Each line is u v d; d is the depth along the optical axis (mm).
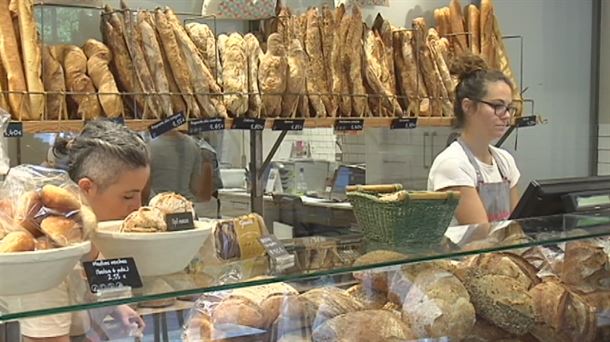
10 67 2268
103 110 2434
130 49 2502
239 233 1335
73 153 1521
